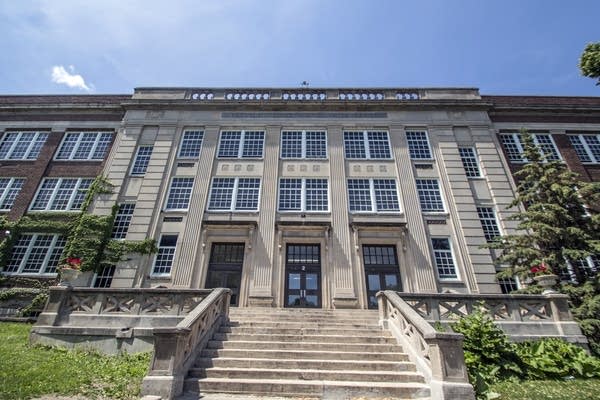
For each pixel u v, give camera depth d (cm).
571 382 800
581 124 2186
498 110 2212
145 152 2127
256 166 2039
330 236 1802
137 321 1020
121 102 2245
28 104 2291
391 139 2116
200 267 1745
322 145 2125
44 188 2047
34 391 638
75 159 2141
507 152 2105
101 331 1000
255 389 711
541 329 1002
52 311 1041
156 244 1805
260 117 2223
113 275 1738
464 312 1137
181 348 735
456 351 698
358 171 2012
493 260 1744
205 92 2327
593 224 1352
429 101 2202
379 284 1738
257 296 1644
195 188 1950
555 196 1439
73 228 1862
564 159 2056
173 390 668
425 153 2088
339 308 1620
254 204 1917
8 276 1752
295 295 1709
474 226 1820
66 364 830
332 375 762
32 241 1858
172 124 2189
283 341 955
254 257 1748
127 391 682
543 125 2181
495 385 770
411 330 870
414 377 750
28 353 888
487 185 1969
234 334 968
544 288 1158
